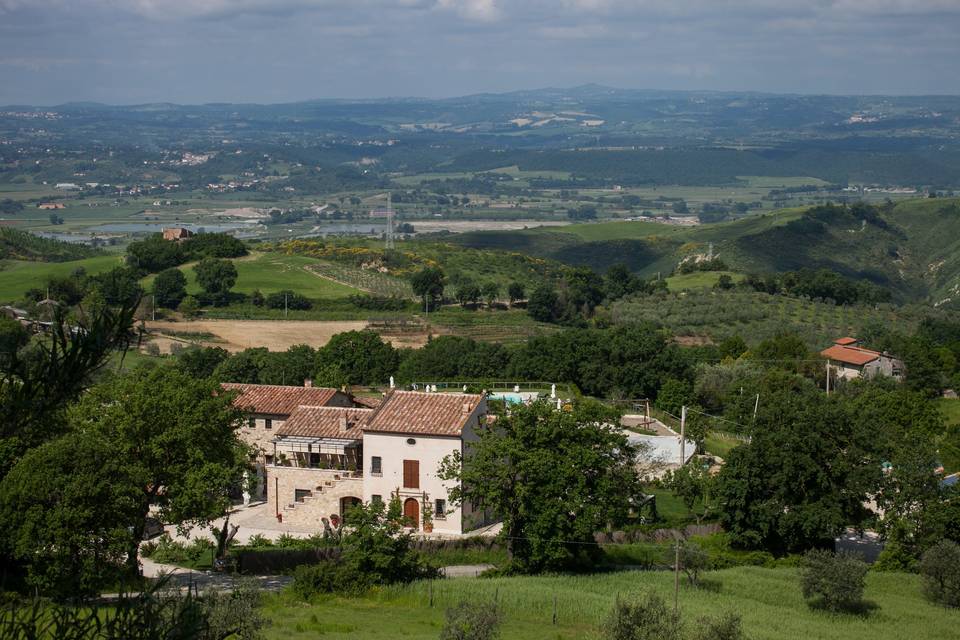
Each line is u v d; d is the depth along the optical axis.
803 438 74.06
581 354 127.38
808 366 141.00
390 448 72.75
